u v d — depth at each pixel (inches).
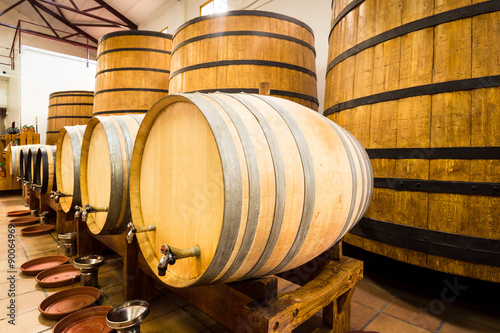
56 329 70.2
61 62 436.1
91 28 601.6
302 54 142.8
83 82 455.2
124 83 196.1
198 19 136.0
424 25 85.3
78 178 115.6
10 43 585.0
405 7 89.7
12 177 279.1
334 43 122.0
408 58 88.9
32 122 414.3
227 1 300.0
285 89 135.6
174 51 151.6
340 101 112.9
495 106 74.6
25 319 78.2
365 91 100.5
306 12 226.7
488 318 82.3
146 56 196.2
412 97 88.0
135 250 86.7
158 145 63.3
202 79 135.2
